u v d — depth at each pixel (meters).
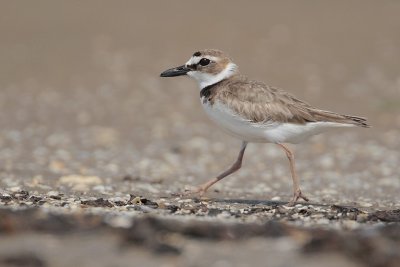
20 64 24.75
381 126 19.58
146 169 15.45
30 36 27.47
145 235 8.16
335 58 25.45
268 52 25.84
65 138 18.08
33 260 7.38
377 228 9.01
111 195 12.11
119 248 7.84
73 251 7.73
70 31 28.12
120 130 19.00
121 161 16.17
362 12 30.78
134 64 24.95
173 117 20.31
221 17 29.91
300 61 25.06
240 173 15.31
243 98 11.45
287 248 7.97
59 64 24.89
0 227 8.33
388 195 13.22
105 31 28.16
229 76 12.07
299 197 11.70
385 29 28.45
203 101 11.95
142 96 22.22
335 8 31.48
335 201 12.36
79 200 11.16
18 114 20.20
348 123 11.45
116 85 23.12
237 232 8.44
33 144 17.45
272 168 15.86
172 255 7.66
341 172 15.54
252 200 12.23
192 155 17.00
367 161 16.53
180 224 8.66
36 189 12.45
